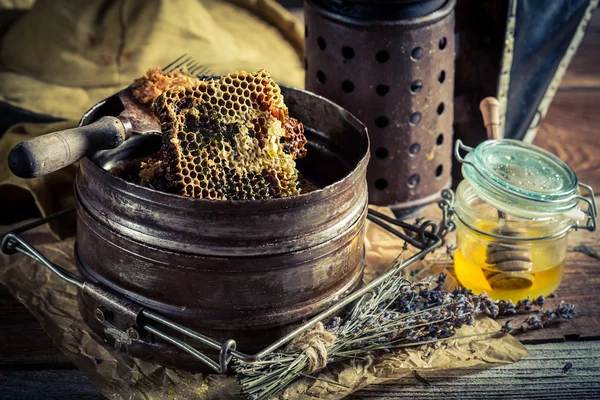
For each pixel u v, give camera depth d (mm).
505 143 951
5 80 1104
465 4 1019
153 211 797
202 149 837
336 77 981
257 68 1157
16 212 1023
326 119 928
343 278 855
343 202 823
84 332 890
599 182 1091
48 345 891
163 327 842
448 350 884
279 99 854
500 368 882
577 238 1022
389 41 951
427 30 956
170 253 805
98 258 848
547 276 930
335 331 846
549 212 899
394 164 1005
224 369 805
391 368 864
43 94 1096
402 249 944
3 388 856
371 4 943
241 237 795
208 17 1184
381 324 857
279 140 860
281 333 842
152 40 1127
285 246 806
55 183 993
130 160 954
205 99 837
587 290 963
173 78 918
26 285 933
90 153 817
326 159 942
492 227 928
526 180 918
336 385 848
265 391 820
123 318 845
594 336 917
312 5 977
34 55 1123
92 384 863
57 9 1124
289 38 1228
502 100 1039
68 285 937
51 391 855
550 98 1091
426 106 990
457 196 944
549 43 1046
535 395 865
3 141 1008
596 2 1049
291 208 795
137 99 900
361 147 891
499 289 932
